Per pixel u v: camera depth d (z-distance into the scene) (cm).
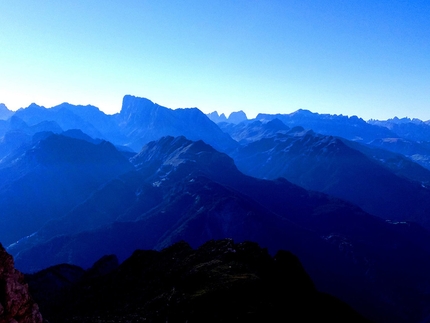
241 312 4797
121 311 5653
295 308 5503
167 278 6556
